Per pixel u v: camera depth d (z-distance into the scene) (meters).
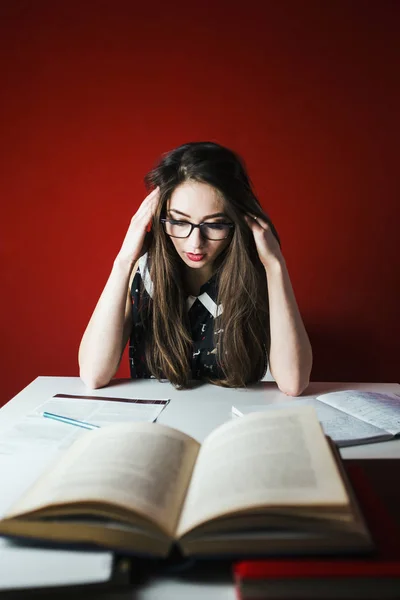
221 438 0.85
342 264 2.50
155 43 2.41
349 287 2.51
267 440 0.80
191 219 1.40
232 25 2.39
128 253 1.51
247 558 0.65
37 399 1.39
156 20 2.40
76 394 1.43
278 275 1.48
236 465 0.75
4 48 2.42
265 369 1.58
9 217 2.51
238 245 1.46
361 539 0.64
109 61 2.42
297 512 0.64
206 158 1.40
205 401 1.37
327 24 2.38
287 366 1.44
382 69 2.39
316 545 0.64
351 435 1.08
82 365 1.51
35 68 2.43
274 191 2.47
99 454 0.80
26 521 0.69
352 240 2.48
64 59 2.42
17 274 2.55
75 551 0.69
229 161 1.43
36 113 2.45
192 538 0.65
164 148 2.45
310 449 0.76
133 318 1.60
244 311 1.49
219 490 0.70
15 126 2.46
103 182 2.47
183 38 2.40
